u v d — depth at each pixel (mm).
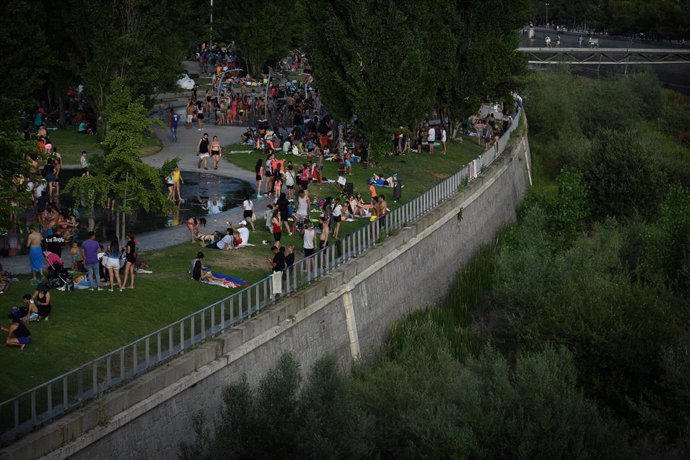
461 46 68688
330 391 25062
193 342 26031
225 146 59156
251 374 28094
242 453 23656
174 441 24531
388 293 39406
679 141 94938
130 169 35312
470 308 45156
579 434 27484
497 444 27891
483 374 31750
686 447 28406
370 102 54594
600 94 92938
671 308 38938
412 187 52562
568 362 32344
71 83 61156
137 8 56688
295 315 30625
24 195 28656
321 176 50250
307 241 36438
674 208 48781
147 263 34125
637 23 170875
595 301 36875
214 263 35062
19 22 48062
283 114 72125
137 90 57750
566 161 80250
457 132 70500
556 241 53688
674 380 31719
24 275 31562
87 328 26812
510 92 74375
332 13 55000
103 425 21938
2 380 23047
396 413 28547
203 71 89562
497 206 59438
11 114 32156
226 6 87312
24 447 19781
